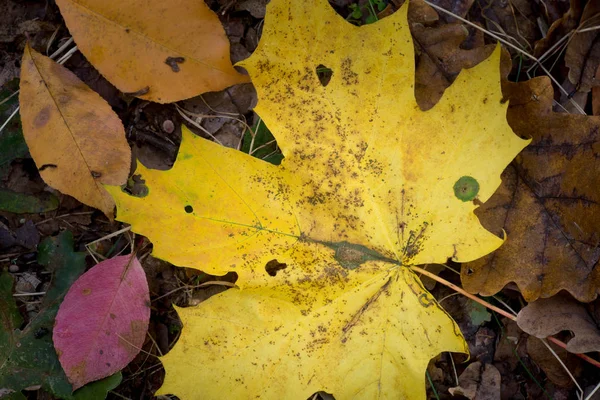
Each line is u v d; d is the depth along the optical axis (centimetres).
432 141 20
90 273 22
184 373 20
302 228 20
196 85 22
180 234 20
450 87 19
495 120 20
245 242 20
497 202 22
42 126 22
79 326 22
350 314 21
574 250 22
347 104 20
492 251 21
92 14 21
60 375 22
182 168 20
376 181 20
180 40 21
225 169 20
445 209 20
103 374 22
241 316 20
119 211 19
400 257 20
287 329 20
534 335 22
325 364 20
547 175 22
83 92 22
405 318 21
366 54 19
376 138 20
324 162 20
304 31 19
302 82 20
